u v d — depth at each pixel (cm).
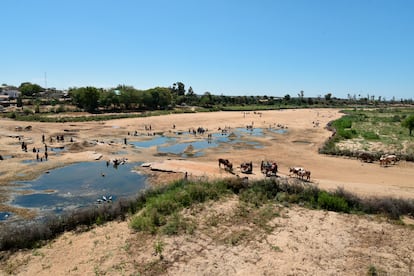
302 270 1504
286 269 1512
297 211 2284
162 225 1995
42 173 3516
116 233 1914
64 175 3481
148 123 8662
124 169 3775
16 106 12300
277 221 2097
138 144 5606
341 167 3772
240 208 2297
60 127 7475
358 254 1666
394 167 3747
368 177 3309
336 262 1583
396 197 2523
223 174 3384
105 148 4938
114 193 2927
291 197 2477
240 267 1532
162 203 2227
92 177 3425
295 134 6975
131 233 1906
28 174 3444
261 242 1798
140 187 3109
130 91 12675
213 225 2012
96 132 6862
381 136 6406
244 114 11856
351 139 5938
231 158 4356
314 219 2138
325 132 7288
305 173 3141
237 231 1938
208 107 15175
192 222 2038
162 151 4956
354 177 3312
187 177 3175
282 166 3856
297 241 1812
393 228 2002
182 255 1644
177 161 4003
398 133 6875
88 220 2080
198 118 10081
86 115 10300
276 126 8556
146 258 1612
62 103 13125
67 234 1931
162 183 3164
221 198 2491
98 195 2866
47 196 2811
